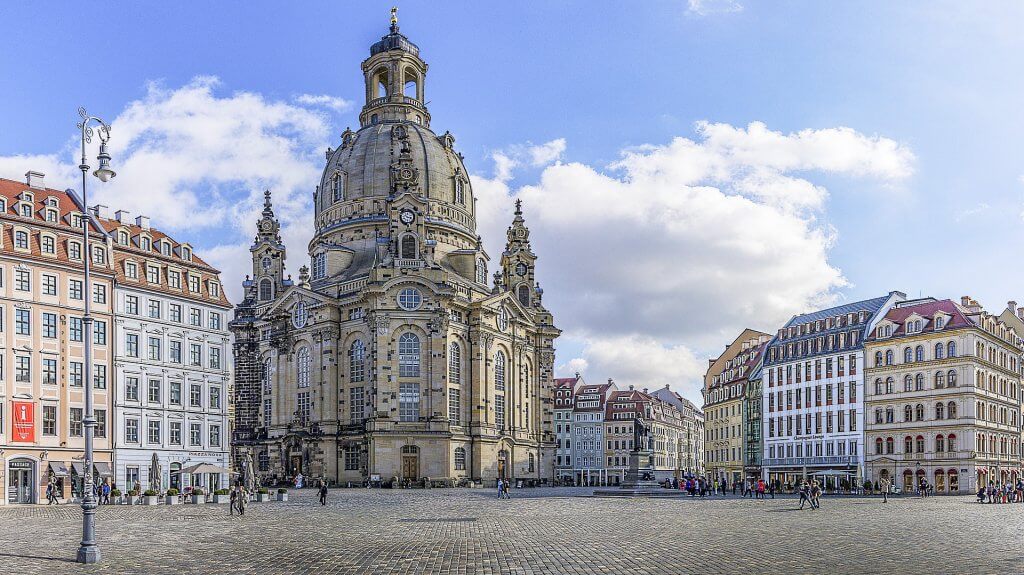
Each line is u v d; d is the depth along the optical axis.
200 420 105.88
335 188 162.12
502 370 153.88
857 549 39.00
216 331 109.06
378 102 170.38
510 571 32.28
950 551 38.06
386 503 84.00
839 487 136.88
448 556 36.91
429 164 161.12
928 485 108.94
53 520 60.47
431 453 137.38
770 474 150.12
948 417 125.62
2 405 87.00
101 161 42.44
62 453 91.00
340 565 34.38
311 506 78.81
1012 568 32.41
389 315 138.75
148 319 101.19
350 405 142.88
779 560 35.06
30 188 98.56
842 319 142.50
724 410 175.12
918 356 130.00
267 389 155.38
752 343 175.75
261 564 34.84
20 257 89.75
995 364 131.25
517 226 174.75
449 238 160.50
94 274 95.75
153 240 106.31
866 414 135.12
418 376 139.25
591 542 42.66
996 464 128.75
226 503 86.12
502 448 149.75
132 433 98.12
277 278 167.62
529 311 166.75
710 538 44.66
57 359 91.75
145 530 51.38
